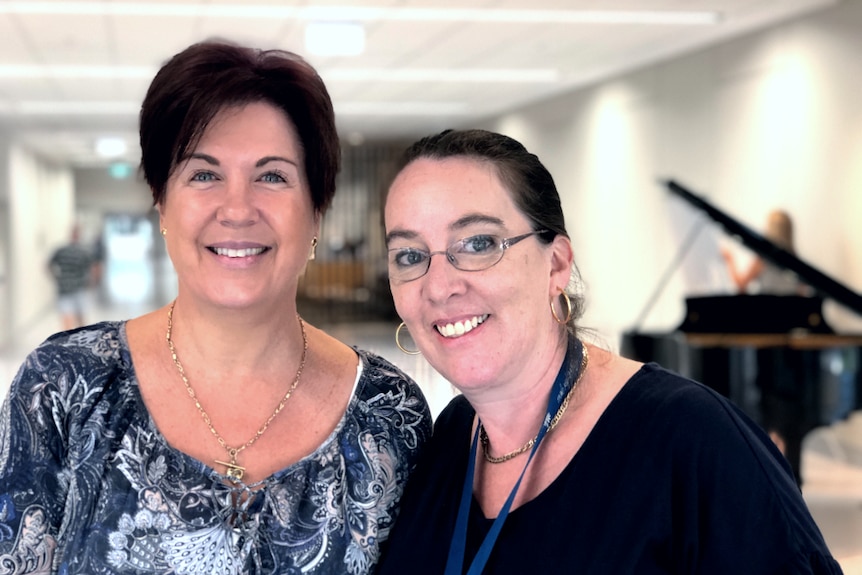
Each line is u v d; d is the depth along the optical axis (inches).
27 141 699.4
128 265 1323.8
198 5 292.5
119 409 60.5
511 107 577.0
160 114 60.3
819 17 326.3
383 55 391.9
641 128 447.2
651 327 436.5
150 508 58.9
